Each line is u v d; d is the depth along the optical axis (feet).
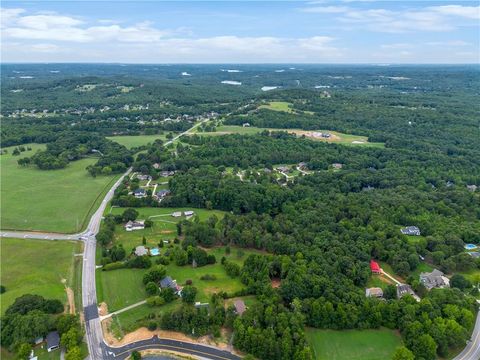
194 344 402.31
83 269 536.42
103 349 392.68
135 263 537.65
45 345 393.50
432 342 382.42
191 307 437.17
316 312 424.87
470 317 420.36
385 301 451.53
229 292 483.92
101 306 456.45
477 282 504.02
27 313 416.67
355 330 425.28
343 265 508.12
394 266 536.42
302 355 369.71
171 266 546.26
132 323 427.74
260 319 415.64
